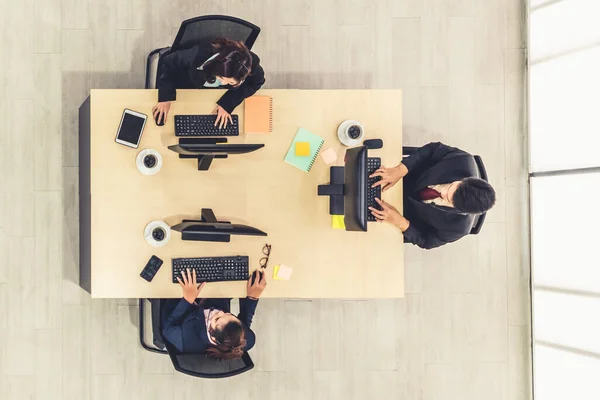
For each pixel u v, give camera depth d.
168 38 3.33
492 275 3.45
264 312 3.35
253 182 2.60
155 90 2.54
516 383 3.44
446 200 2.41
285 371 3.36
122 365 3.29
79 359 3.27
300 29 3.38
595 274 2.87
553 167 3.22
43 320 3.26
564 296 3.12
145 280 2.54
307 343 3.37
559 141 3.16
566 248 3.11
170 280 2.55
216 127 2.55
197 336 2.54
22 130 3.28
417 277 3.42
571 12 3.02
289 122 2.60
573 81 3.02
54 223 3.29
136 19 3.32
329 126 2.62
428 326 3.42
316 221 2.62
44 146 3.29
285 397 3.36
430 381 3.41
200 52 2.34
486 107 3.46
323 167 2.62
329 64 3.39
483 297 3.44
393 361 3.40
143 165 2.52
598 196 2.83
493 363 3.43
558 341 3.18
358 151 2.26
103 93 2.51
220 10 3.35
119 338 3.29
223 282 2.59
